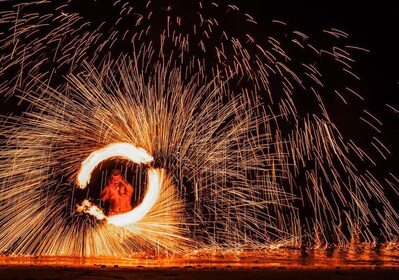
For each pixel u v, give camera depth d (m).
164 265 8.98
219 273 7.80
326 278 7.56
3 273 7.57
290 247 12.34
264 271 8.13
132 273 7.68
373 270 8.52
